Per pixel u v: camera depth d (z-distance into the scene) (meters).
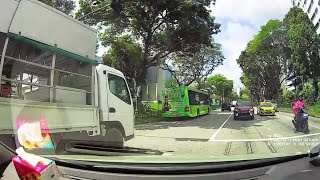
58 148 5.39
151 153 4.76
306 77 34.53
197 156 3.89
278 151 3.68
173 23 27.95
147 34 27.22
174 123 9.48
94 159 3.81
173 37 28.23
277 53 9.28
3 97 5.51
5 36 5.66
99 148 5.47
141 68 21.61
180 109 16.94
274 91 20.09
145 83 18.17
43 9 6.39
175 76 43.78
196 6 26.67
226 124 7.15
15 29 5.80
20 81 5.90
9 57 5.72
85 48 7.50
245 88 29.80
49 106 6.21
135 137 7.23
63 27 6.89
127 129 8.45
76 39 7.24
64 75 6.92
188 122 9.60
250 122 6.80
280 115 7.83
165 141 5.77
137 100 10.91
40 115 5.98
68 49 6.97
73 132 6.65
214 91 56.47
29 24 6.09
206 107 25.03
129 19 25.66
